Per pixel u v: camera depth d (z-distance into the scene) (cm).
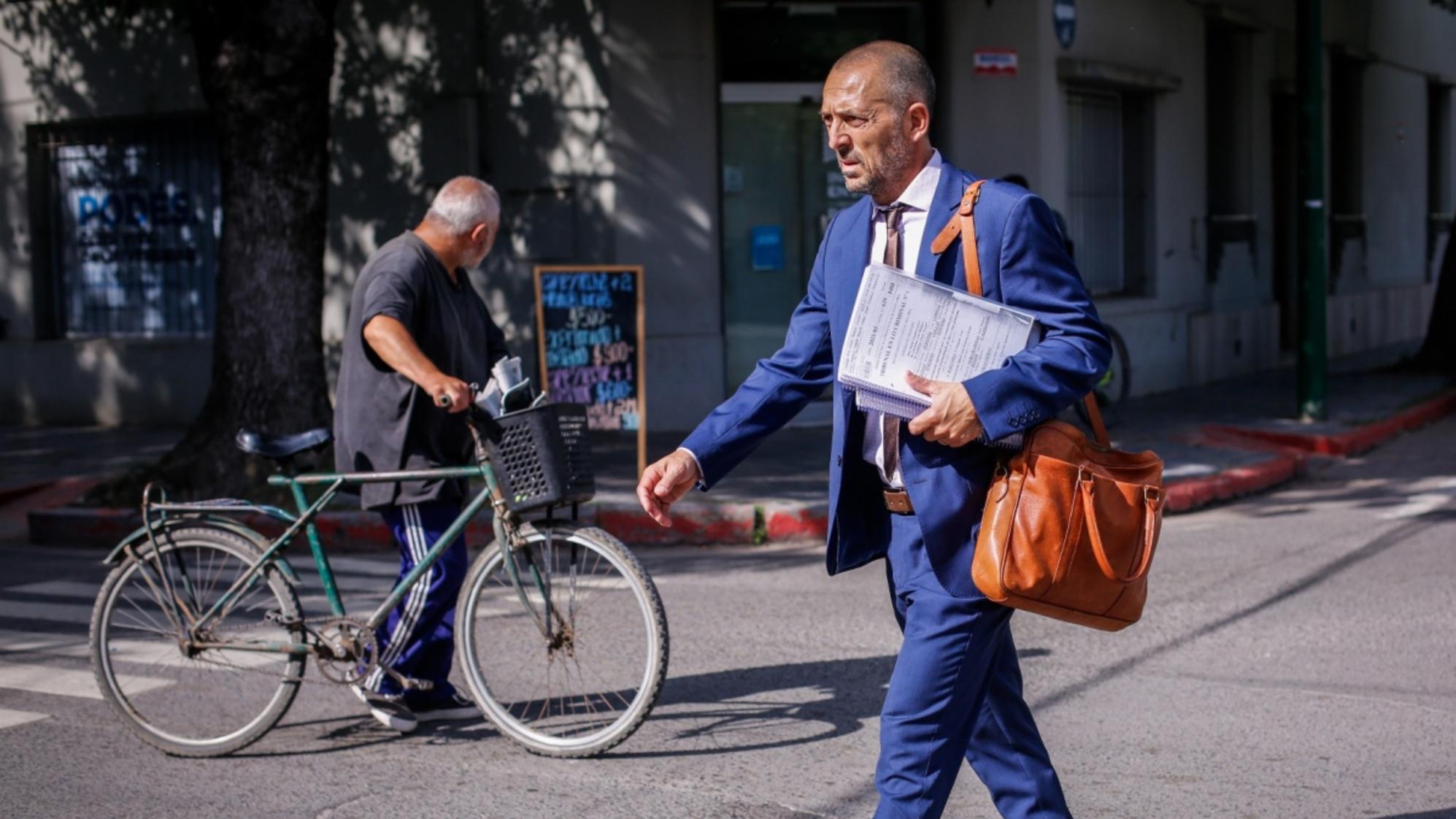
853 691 546
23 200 1483
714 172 1230
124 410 1436
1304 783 438
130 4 1162
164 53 1385
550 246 1239
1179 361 1566
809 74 1266
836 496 322
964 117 1291
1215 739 482
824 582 754
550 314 997
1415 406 1388
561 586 487
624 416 998
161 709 519
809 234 1277
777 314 1280
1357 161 2067
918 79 310
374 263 507
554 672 498
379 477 488
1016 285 302
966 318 295
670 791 442
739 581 764
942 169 314
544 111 1230
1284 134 1909
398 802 437
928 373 297
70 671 597
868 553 327
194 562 503
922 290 295
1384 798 424
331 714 532
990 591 296
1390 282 2227
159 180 1444
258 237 972
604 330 996
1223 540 841
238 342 975
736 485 974
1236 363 1695
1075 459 302
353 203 1312
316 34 972
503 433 474
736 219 1270
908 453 306
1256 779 443
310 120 979
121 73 1410
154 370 1417
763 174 1270
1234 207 1733
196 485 959
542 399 483
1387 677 549
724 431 336
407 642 499
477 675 489
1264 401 1431
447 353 518
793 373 339
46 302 1498
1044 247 302
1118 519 300
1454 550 786
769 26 1257
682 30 1212
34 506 1043
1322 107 1265
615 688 488
